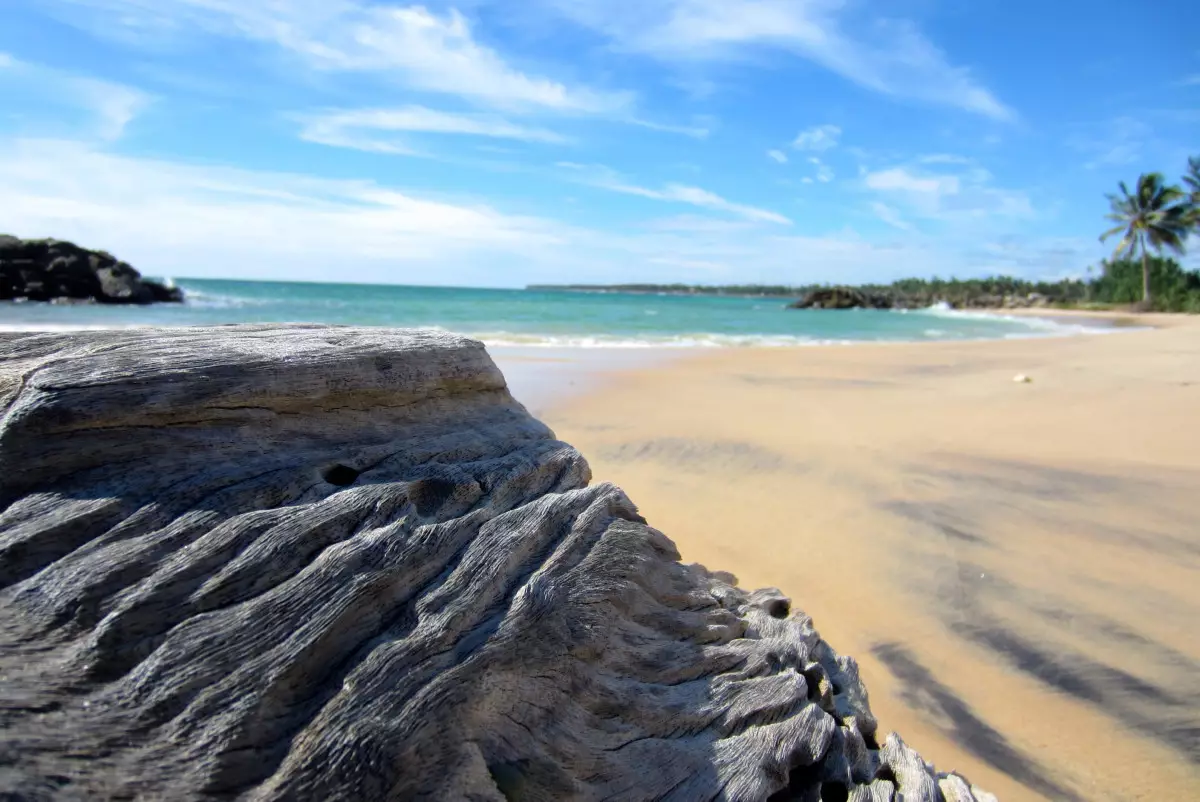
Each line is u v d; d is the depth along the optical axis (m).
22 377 2.71
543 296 103.44
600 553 3.29
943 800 3.37
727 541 7.42
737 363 20.12
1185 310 65.62
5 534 2.35
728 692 3.34
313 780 2.10
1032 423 12.35
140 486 2.61
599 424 11.88
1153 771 4.31
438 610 2.61
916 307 88.50
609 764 2.75
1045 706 4.93
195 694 2.15
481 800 2.31
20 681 2.05
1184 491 8.72
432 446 3.50
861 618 6.02
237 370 2.97
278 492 2.82
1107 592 6.35
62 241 41.88
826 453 10.47
